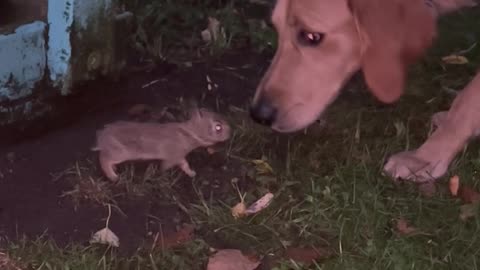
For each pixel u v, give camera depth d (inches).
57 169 54.1
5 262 48.2
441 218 52.2
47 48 55.6
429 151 55.4
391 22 49.6
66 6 54.8
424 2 50.5
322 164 55.7
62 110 57.2
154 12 67.1
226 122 54.7
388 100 50.8
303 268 48.9
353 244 50.5
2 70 54.0
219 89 61.8
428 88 62.7
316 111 52.2
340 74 51.6
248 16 69.8
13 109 55.0
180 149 53.1
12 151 55.1
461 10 62.4
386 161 56.1
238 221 51.7
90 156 55.1
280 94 51.8
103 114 58.5
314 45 50.7
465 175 55.2
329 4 49.6
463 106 54.6
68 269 47.8
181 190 53.6
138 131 52.4
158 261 48.7
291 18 50.5
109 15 57.3
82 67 56.9
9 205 51.7
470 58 66.3
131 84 60.9
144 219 51.7
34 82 55.5
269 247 50.3
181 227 51.4
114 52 58.6
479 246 50.6
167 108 59.3
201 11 68.9
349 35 50.3
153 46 64.1
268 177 54.4
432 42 51.2
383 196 53.8
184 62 63.8
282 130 52.2
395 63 50.2
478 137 57.7
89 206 52.1
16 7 56.9
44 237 50.0
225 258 49.1
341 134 58.1
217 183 54.4
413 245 50.3
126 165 54.1
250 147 56.8
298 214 52.4
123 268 48.4
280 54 51.9
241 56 65.3
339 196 53.2
